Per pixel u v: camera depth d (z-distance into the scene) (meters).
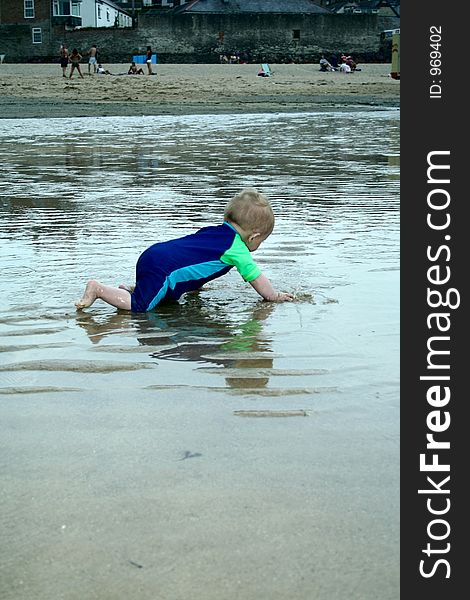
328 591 1.72
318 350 3.41
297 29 67.62
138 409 2.74
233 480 2.21
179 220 6.59
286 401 2.83
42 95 32.91
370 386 2.99
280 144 14.20
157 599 1.69
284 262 5.09
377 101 33.31
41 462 2.33
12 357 3.34
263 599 1.69
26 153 12.52
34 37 67.25
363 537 1.93
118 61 66.88
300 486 2.18
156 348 3.46
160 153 12.50
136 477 2.23
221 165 10.84
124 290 4.13
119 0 100.88
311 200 7.70
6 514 2.03
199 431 2.55
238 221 4.30
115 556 1.84
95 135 16.25
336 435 2.54
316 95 36.50
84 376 3.10
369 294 4.31
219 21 66.62
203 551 1.86
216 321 3.88
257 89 38.72
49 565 1.81
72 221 6.55
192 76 46.25
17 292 4.38
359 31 68.25
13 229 6.21
